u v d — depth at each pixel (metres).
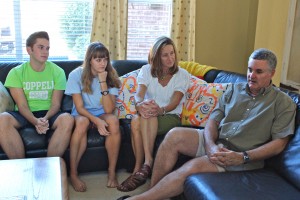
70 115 2.26
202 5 3.42
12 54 3.17
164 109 2.33
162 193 1.74
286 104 1.77
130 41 3.38
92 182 2.32
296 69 3.81
